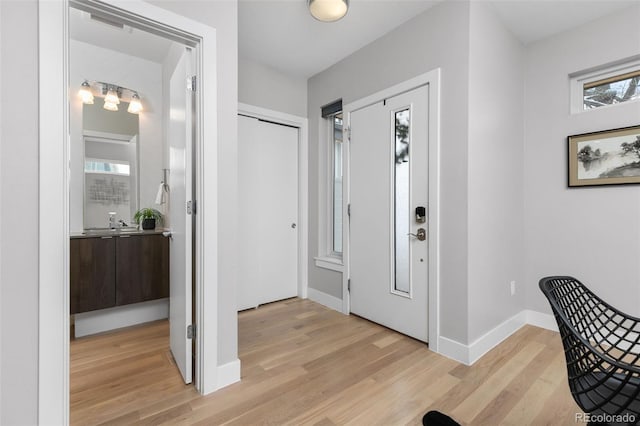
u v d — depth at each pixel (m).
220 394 1.62
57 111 1.21
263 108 3.10
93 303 2.35
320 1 1.96
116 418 1.43
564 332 0.99
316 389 1.66
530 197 2.60
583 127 2.32
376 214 2.60
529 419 1.41
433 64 2.14
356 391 1.64
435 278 2.12
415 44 2.27
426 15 2.19
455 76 2.01
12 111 1.13
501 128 2.30
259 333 2.45
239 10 2.20
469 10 1.94
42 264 1.18
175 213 1.97
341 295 2.99
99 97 2.80
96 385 1.71
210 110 1.63
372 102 2.62
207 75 1.62
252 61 3.01
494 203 2.22
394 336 2.37
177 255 1.91
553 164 2.48
